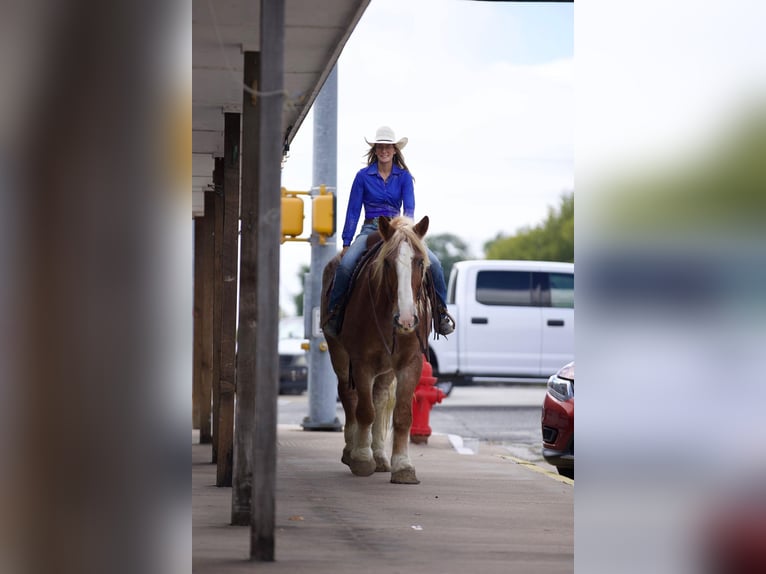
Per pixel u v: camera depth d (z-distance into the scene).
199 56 14.76
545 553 10.05
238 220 14.55
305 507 13.27
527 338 37.91
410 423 16.09
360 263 16.41
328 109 27.50
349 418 18.38
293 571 8.80
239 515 11.51
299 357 42.00
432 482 16.42
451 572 8.98
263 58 9.19
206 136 19.78
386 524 11.90
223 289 14.86
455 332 37.56
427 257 15.02
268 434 9.29
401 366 15.92
